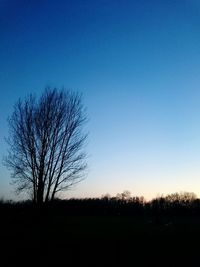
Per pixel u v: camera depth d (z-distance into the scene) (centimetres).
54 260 2052
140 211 8938
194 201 9819
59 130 4012
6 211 3706
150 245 2783
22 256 2086
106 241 2886
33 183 3922
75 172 4047
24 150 3950
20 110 4003
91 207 7775
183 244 2911
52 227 3625
